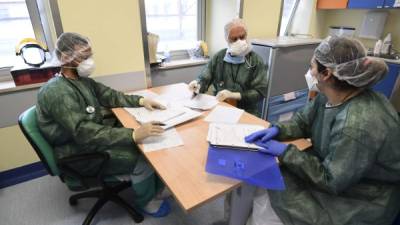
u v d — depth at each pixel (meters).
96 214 1.64
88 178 1.30
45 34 1.88
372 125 0.84
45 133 1.26
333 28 3.36
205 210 1.69
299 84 2.58
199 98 1.71
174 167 0.96
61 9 1.60
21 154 1.89
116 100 1.60
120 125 1.53
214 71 2.00
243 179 0.87
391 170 0.93
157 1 2.34
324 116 1.05
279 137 1.19
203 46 2.64
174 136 1.20
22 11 1.80
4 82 1.80
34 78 1.72
